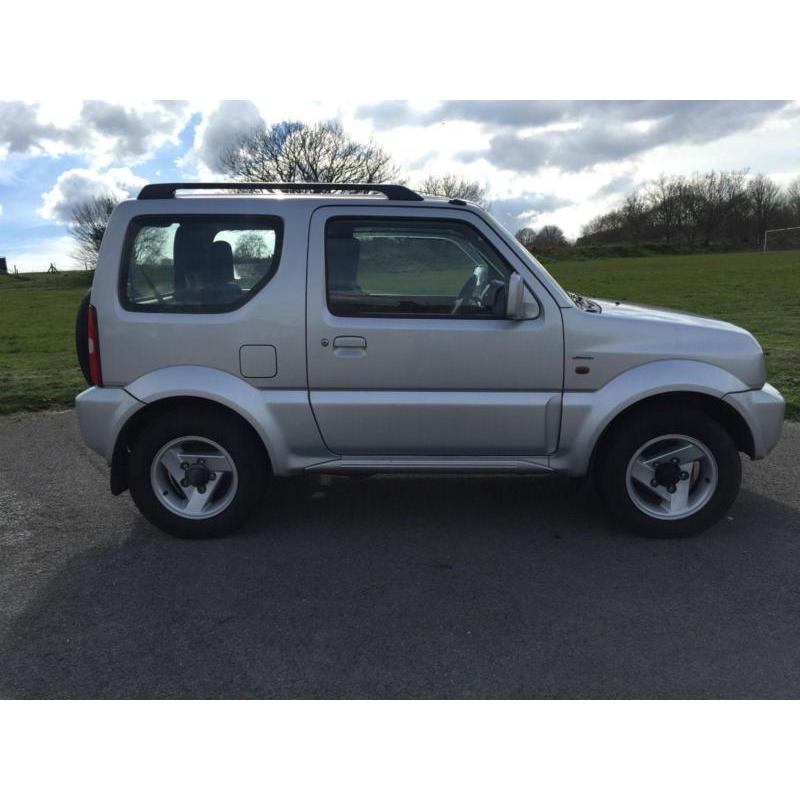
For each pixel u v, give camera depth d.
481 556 3.97
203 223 3.96
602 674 2.90
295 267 3.93
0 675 2.93
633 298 19.75
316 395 3.99
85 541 4.24
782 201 74.62
